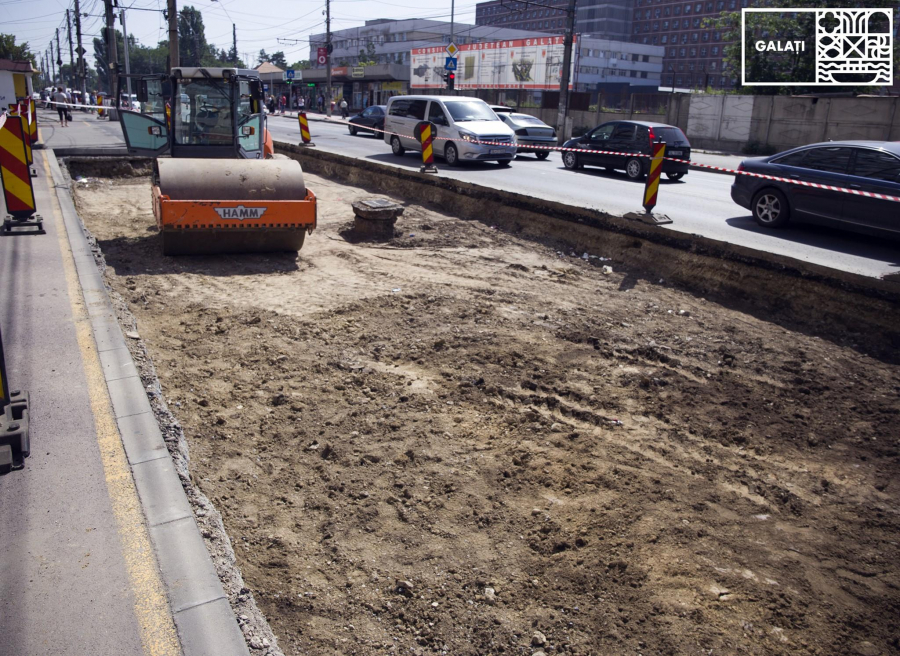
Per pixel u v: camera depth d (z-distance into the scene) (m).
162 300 7.58
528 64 45.50
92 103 54.22
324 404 5.28
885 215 9.12
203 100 10.62
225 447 4.61
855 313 7.34
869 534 4.02
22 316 5.89
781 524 4.07
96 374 4.83
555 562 3.63
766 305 8.06
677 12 126.88
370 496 4.14
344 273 8.98
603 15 132.12
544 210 11.53
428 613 3.24
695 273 8.90
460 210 13.45
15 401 4.07
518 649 3.05
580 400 5.53
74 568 2.93
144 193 15.15
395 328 6.94
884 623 3.31
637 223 9.84
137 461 3.78
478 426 5.04
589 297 8.23
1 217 9.89
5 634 2.56
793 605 3.40
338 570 3.52
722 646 3.11
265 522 3.89
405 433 4.88
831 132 27.36
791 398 5.77
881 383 6.13
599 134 18.66
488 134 18.91
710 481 4.48
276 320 7.03
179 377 5.62
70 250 8.14
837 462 4.80
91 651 2.51
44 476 3.59
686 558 3.70
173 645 2.56
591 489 4.30
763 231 10.41
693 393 5.77
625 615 3.27
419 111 20.52
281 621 3.15
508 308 7.66
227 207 8.64
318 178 18.28
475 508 4.06
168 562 3.00
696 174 20.02
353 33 101.50
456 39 91.56
